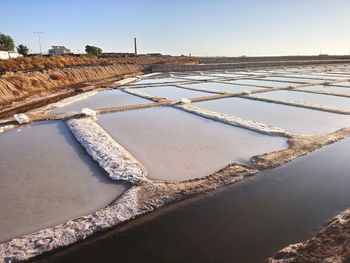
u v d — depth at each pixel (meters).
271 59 75.44
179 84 28.47
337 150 9.28
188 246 5.06
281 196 6.62
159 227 5.59
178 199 6.51
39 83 26.70
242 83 28.09
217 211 6.08
